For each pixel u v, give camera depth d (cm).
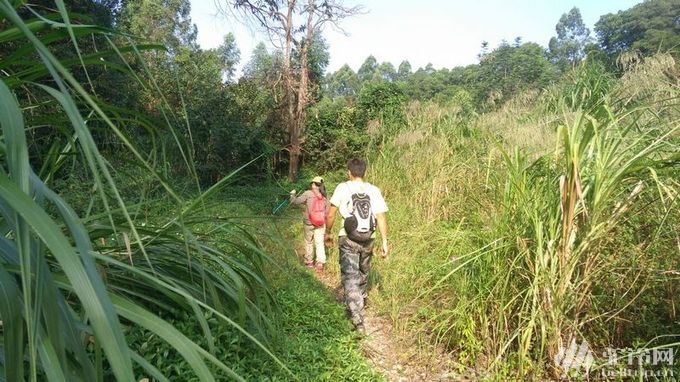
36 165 268
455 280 378
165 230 259
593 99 803
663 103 409
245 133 1469
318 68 1881
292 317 374
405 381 339
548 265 313
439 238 494
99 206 382
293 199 691
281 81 1766
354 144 1636
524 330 313
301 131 1739
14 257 125
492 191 426
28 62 139
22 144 98
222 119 1445
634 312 320
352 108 1741
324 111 1811
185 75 1493
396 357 375
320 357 307
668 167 284
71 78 94
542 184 330
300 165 1858
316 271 649
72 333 117
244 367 257
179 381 227
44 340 106
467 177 675
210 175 1438
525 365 311
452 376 334
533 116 841
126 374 96
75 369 139
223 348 260
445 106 1034
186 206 282
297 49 1758
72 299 211
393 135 1083
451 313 365
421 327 376
